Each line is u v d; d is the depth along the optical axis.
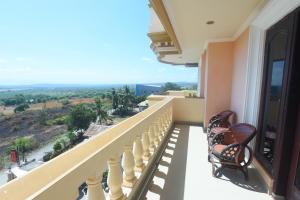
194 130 4.48
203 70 5.73
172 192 1.98
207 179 2.24
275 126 2.01
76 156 1.11
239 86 3.33
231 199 1.88
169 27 2.71
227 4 2.16
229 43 3.99
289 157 1.77
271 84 2.17
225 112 3.79
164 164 2.65
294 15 1.66
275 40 2.10
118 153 1.43
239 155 2.18
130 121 2.14
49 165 0.91
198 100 5.00
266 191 2.01
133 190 1.74
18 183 0.76
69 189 0.82
